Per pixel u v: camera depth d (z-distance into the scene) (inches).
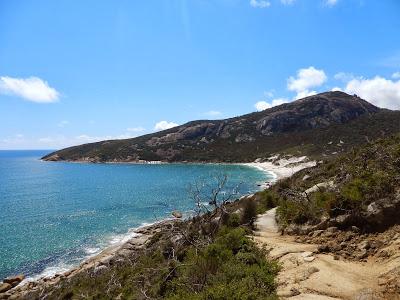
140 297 480.4
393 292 248.8
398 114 5123.0
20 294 879.7
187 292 361.7
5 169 5157.5
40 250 1214.9
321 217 469.4
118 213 1813.5
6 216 1769.2
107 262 1007.6
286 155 4372.5
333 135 4648.1
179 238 749.9
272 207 707.4
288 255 372.8
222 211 692.1
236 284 309.0
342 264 328.2
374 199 415.8
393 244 341.4
